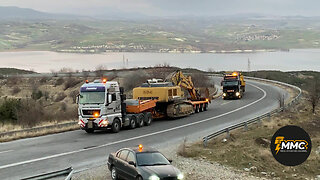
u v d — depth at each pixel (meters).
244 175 16.95
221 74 91.75
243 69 175.88
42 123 29.64
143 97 31.28
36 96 63.41
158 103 31.83
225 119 32.78
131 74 61.22
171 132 26.09
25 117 30.05
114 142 22.22
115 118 25.75
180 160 18.42
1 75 84.50
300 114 35.12
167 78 35.03
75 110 34.97
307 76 87.12
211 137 22.23
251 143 22.73
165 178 12.59
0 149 20.11
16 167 16.19
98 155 18.75
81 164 16.89
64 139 23.31
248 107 41.38
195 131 26.56
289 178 17.75
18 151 19.58
